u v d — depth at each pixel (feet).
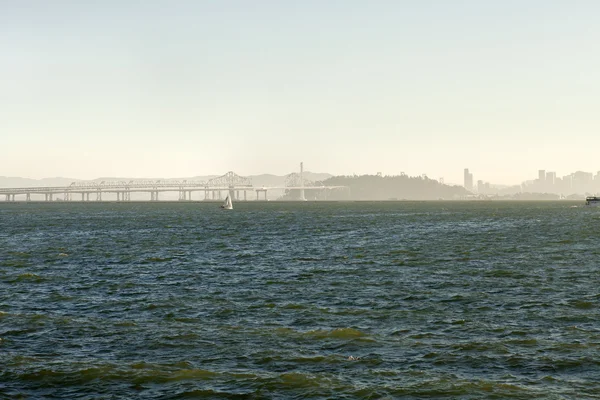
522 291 138.72
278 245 266.16
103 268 187.42
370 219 538.88
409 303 125.90
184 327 105.81
